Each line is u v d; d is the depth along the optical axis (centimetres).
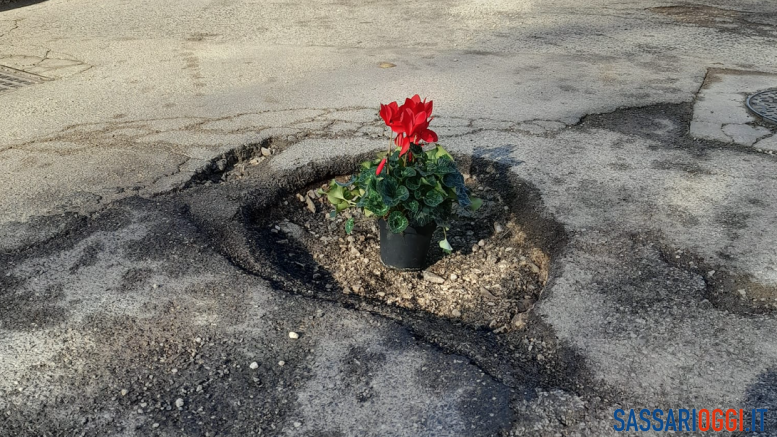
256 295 301
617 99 547
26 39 750
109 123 500
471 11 887
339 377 254
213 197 388
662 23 810
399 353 266
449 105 535
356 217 395
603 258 323
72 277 312
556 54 688
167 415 238
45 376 255
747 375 250
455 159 435
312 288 314
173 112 522
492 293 323
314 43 734
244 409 241
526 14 866
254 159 450
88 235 346
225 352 267
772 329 274
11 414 239
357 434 229
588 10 884
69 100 553
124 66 650
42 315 287
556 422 232
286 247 361
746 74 611
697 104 531
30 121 505
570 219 359
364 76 614
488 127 486
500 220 384
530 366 260
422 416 235
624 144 457
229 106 534
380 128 482
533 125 491
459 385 249
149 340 273
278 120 501
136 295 300
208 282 310
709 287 301
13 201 381
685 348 264
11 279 310
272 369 259
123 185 400
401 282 335
